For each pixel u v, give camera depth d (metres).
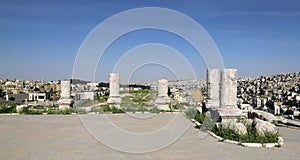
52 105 28.58
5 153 11.29
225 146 12.93
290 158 11.04
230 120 16.33
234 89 16.95
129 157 10.98
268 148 12.68
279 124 20.30
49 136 14.71
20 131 16.08
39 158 10.64
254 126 14.70
